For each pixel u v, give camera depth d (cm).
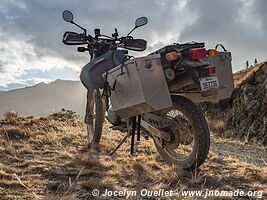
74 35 680
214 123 2242
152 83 473
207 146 475
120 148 662
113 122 605
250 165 550
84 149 654
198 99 570
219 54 533
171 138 512
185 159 500
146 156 580
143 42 698
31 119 907
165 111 534
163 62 487
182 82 517
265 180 461
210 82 491
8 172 457
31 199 355
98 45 670
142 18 673
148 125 540
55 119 984
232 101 2298
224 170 511
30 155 566
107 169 499
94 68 610
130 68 486
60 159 546
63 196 361
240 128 2027
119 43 688
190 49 491
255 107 2025
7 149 569
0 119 888
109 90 539
